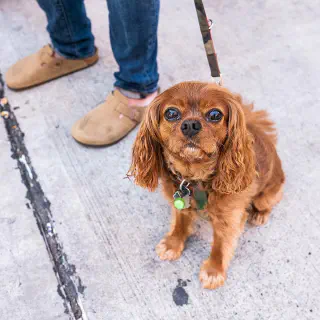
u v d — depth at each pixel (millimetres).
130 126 1103
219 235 848
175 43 1328
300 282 860
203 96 709
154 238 939
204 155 725
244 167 753
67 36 1162
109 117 1090
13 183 1033
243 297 849
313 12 1389
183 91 718
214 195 791
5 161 1073
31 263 907
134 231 950
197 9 800
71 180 1035
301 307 831
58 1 1074
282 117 1124
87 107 1179
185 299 852
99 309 847
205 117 716
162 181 837
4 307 852
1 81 1257
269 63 1252
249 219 955
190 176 777
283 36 1323
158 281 877
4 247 931
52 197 1007
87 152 1086
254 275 875
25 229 957
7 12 1471
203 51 1296
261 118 904
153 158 792
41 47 1339
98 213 979
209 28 806
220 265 862
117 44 1009
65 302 857
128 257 913
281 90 1186
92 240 939
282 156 1048
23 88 1219
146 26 946
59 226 961
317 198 976
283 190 987
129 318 835
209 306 841
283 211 960
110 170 1051
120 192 1011
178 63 1270
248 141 757
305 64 1244
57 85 1239
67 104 1189
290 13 1391
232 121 734
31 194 1013
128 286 874
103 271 895
